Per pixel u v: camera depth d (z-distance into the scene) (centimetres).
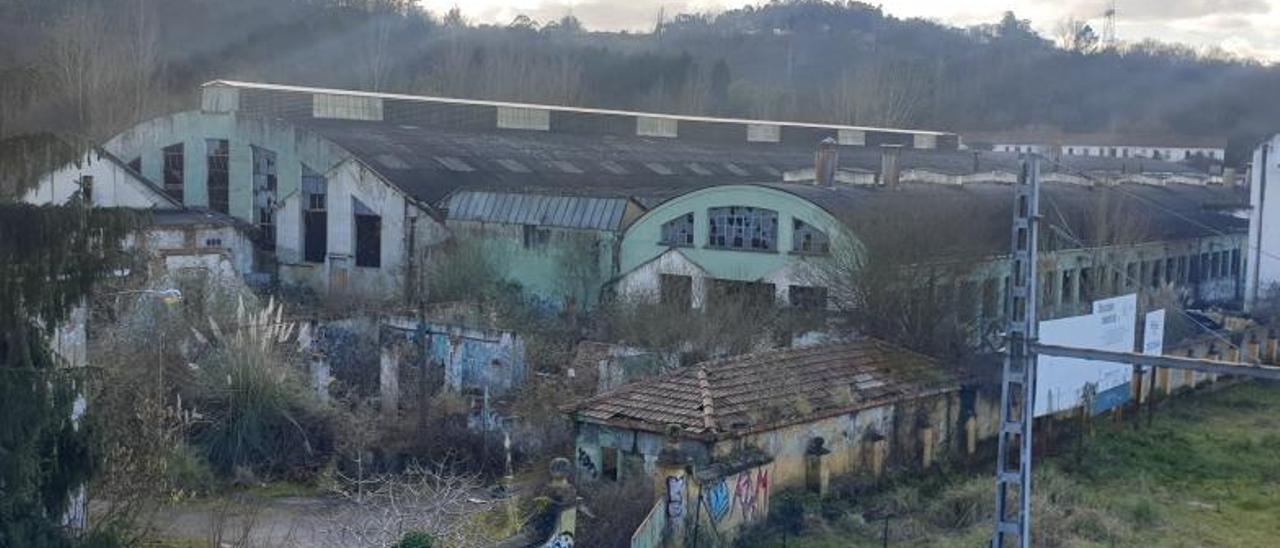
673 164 5425
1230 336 3806
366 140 4384
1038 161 1667
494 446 2472
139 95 6462
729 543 1975
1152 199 4991
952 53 15050
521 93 8256
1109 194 4334
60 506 1520
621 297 3466
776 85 12156
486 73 8394
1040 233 3675
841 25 17100
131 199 4122
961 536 2077
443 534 1664
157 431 1975
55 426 1469
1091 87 12912
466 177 4362
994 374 2700
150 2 7944
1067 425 2903
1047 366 2550
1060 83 13000
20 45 6894
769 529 2048
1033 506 2208
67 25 6788
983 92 12469
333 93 4934
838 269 3078
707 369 2245
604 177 4925
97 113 6116
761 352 2503
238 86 4672
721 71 10088
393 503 1727
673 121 6259
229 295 3017
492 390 2891
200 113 4556
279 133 4366
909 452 2458
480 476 2391
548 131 5684
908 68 10794
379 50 8838
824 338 2931
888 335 2906
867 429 2350
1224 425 3112
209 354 2516
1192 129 11525
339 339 3112
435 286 3700
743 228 3522
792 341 3011
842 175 4275
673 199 3622
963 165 6228
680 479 1877
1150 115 12031
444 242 4016
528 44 10569
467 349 2989
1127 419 3089
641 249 3697
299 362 2709
